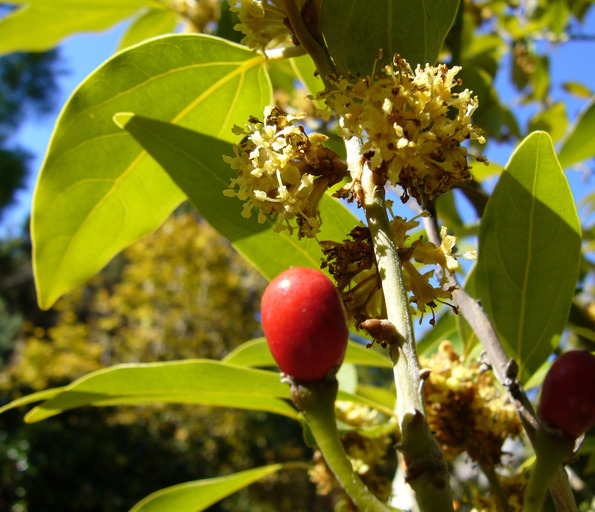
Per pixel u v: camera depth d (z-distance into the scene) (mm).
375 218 84
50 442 958
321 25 103
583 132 201
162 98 149
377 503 64
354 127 85
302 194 88
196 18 287
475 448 135
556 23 336
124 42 306
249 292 1316
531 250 129
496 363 121
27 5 281
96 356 1213
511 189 128
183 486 189
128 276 1292
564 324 130
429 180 88
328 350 69
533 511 70
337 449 67
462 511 184
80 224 163
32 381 1121
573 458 85
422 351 214
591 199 324
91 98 146
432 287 90
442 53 231
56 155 152
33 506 916
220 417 1160
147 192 166
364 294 89
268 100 153
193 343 1228
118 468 997
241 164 92
